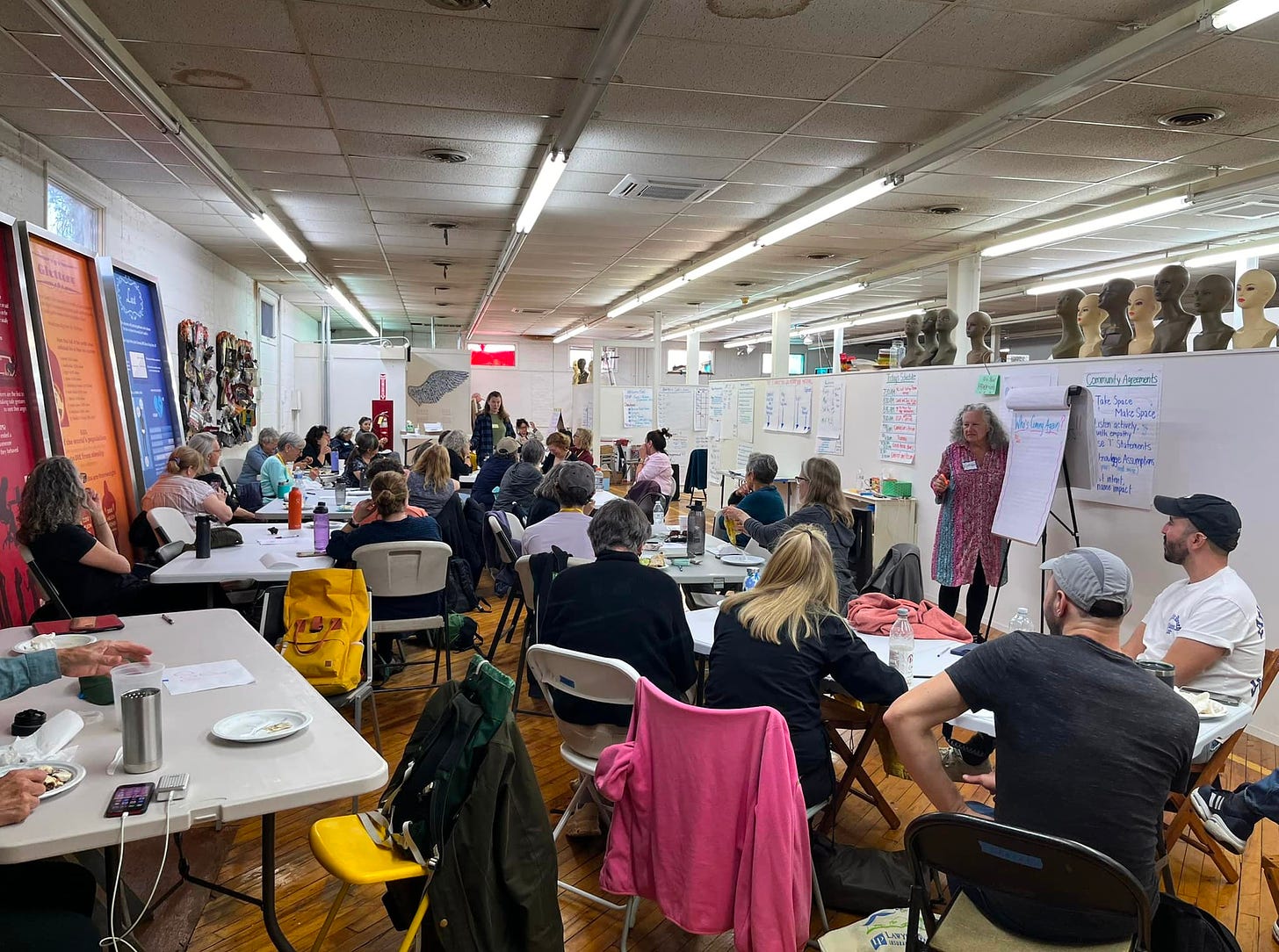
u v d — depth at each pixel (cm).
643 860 214
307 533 479
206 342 930
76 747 172
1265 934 242
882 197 700
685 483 1131
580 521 412
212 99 489
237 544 429
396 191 704
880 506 625
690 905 201
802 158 600
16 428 412
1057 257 974
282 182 677
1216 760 256
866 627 314
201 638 253
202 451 634
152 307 625
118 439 529
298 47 417
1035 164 602
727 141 562
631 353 2359
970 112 505
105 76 415
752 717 197
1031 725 170
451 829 165
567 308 1600
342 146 579
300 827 294
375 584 366
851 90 472
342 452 1062
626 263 1070
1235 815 251
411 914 182
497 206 764
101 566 338
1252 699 261
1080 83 429
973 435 479
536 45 414
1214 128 521
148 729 160
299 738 178
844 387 751
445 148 582
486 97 485
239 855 274
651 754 211
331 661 288
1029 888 151
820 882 249
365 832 184
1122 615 181
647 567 281
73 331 487
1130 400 441
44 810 145
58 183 589
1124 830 161
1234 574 272
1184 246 909
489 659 490
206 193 695
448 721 180
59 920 161
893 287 1212
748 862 195
